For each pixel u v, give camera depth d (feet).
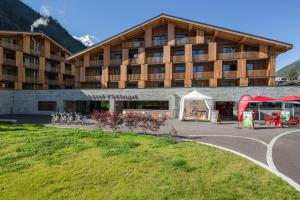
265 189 19.24
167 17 127.65
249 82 126.52
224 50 129.39
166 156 28.17
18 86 149.18
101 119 51.65
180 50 134.21
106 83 142.72
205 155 28.71
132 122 49.47
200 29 127.54
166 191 19.08
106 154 28.60
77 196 18.86
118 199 18.24
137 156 27.96
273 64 119.75
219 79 127.75
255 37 117.29
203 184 20.21
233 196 18.07
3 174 23.00
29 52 156.76
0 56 139.23
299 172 23.62
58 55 183.83
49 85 175.83
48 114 123.85
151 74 135.44
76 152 29.94
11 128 56.03
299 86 92.38
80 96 120.26
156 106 111.04
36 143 35.14
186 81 128.88
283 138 44.04
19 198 18.83
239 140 41.75
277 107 92.89
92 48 142.51
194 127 65.16
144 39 136.77
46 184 20.88
